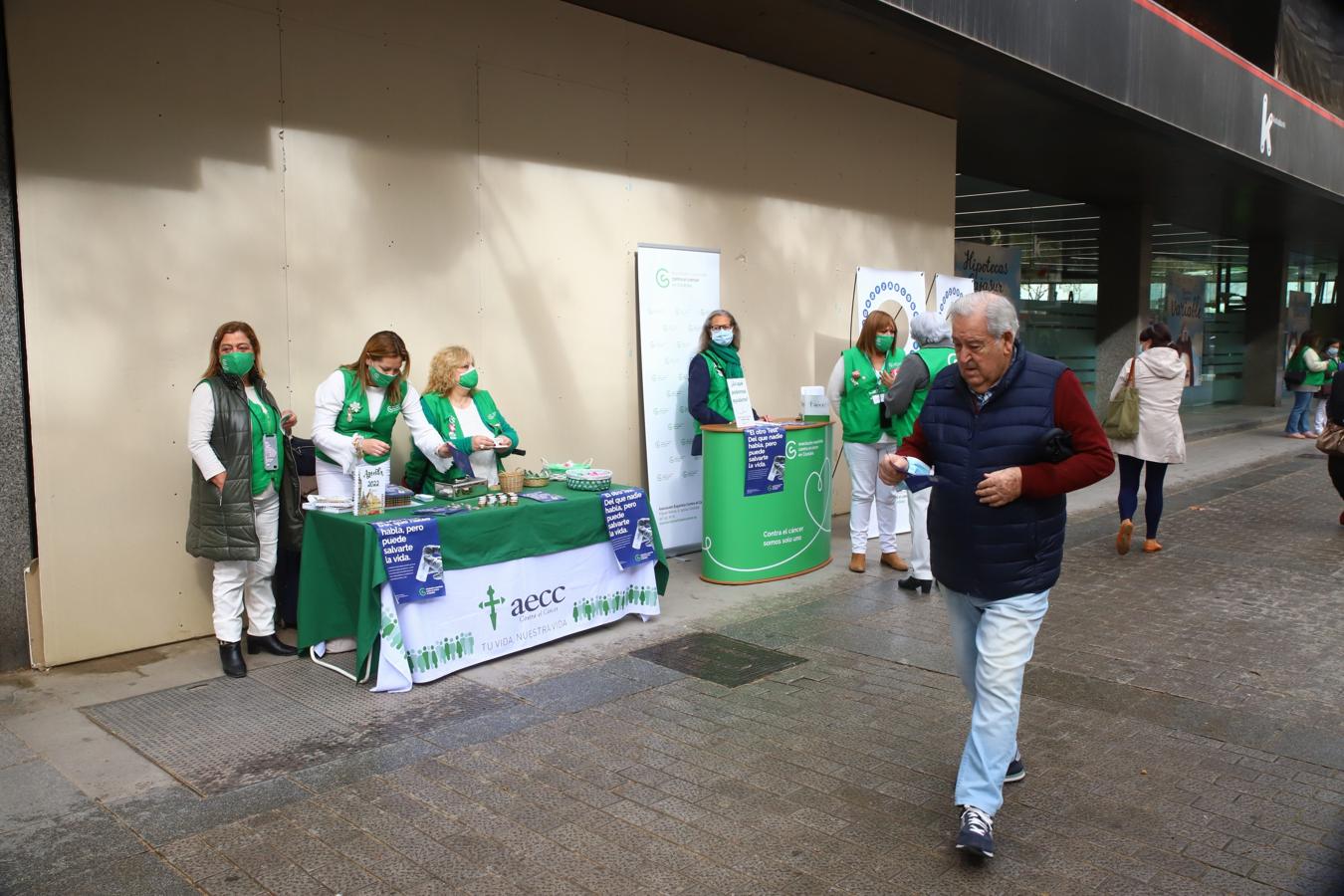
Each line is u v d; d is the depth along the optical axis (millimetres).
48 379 4492
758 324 7953
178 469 4898
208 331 4945
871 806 3314
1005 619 3002
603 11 6555
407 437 5672
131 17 4613
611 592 5387
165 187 4766
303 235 5246
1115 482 10844
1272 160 11977
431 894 2781
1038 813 3268
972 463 3027
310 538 4691
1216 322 21734
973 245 13523
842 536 7934
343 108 5359
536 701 4293
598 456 6809
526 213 6258
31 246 4406
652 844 3061
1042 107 8977
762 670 4695
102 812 3258
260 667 4707
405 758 3695
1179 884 2836
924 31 6664
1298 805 3324
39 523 4520
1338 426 7941
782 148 8008
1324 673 4656
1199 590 6191
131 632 4832
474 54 5910
